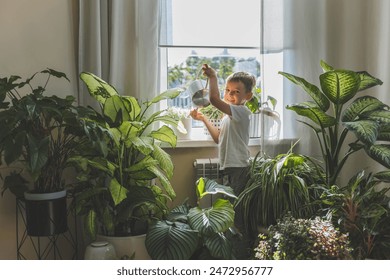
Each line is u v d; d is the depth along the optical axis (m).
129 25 2.54
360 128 2.11
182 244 2.01
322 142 2.71
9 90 2.08
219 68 2.90
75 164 2.23
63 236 2.53
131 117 2.28
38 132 2.09
